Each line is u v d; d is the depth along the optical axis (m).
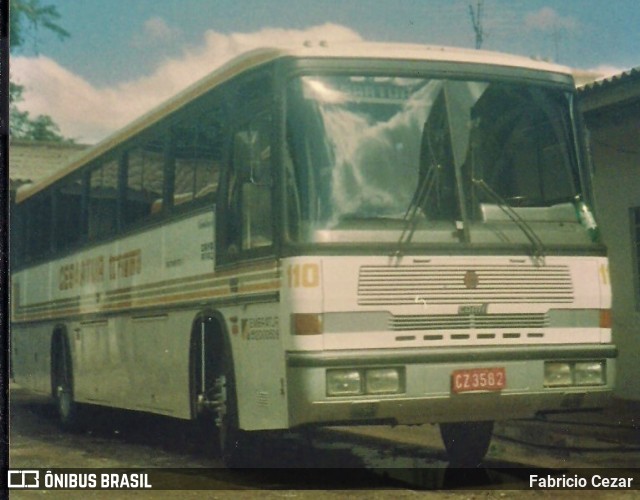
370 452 10.28
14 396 18.41
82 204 13.16
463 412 7.72
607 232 14.09
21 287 16.30
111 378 11.98
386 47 8.16
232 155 8.71
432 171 7.91
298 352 7.40
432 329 7.62
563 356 7.98
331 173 7.68
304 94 7.81
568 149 8.48
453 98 8.12
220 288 8.84
